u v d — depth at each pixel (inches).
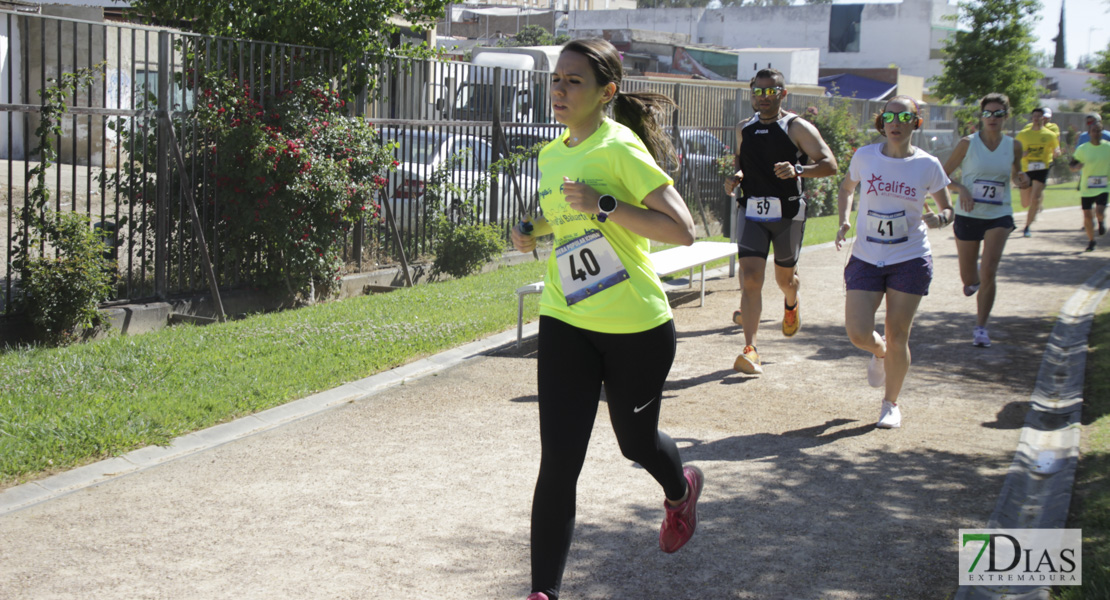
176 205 344.5
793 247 279.4
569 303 132.0
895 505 178.1
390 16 416.2
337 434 221.0
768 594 143.3
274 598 142.4
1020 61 1063.0
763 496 182.4
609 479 192.1
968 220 311.9
